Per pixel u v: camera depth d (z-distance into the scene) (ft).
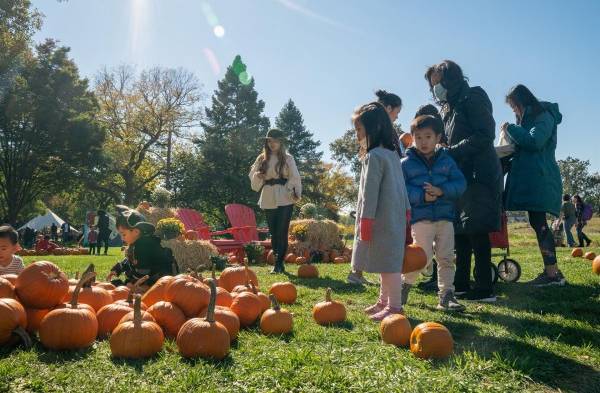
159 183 157.38
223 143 145.18
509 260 21.20
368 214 13.26
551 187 19.30
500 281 21.27
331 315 13.03
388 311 13.35
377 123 13.91
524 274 23.49
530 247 48.49
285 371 8.68
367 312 14.30
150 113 142.41
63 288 11.71
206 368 8.83
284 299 16.28
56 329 10.03
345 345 10.84
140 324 9.96
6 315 10.04
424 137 15.11
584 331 11.85
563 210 54.13
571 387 8.40
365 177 13.57
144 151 145.69
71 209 204.74
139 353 9.67
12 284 11.85
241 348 10.57
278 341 11.28
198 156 149.59
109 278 17.97
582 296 16.75
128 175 144.97
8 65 101.60
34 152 112.27
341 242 44.16
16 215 114.32
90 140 115.75
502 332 11.88
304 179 166.91
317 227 42.42
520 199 19.57
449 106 17.70
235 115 157.17
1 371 8.46
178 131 149.69
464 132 16.99
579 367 9.34
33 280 11.35
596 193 308.19
